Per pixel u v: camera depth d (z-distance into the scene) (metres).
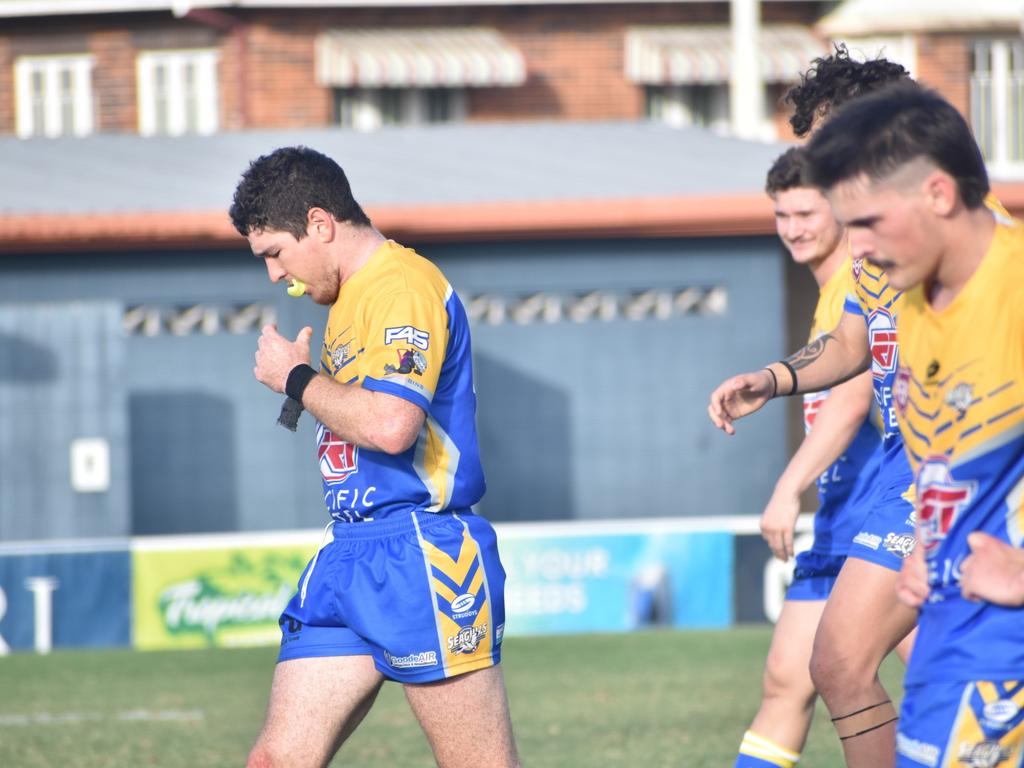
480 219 58.16
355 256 14.53
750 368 60.22
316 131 72.62
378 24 84.44
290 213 14.27
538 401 60.56
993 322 10.75
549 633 45.50
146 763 25.12
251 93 83.06
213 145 70.00
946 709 11.13
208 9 81.56
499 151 67.88
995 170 86.75
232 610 45.12
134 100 84.38
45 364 55.97
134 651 43.47
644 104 86.94
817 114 15.08
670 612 46.19
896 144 10.41
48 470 55.84
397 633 13.96
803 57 84.38
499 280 59.56
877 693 14.41
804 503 60.91
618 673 36.06
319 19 83.88
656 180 61.38
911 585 11.51
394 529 14.13
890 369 14.50
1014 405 10.77
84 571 44.78
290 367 14.15
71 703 33.12
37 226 57.44
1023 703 10.93
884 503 14.54
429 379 13.85
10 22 85.06
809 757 23.95
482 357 60.47
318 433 14.66
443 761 14.34
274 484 60.38
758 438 60.47
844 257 16.72
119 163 66.25
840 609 14.46
